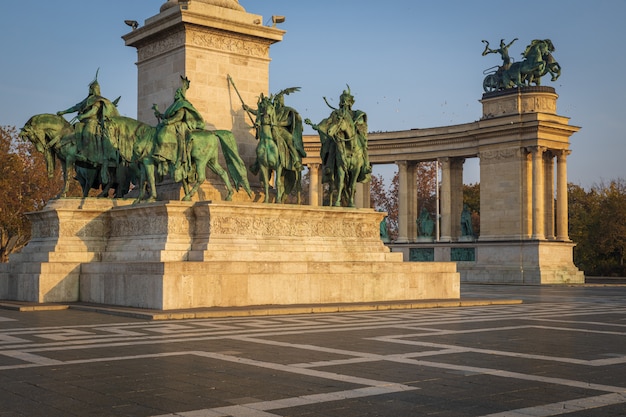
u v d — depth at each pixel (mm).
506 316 31891
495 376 16359
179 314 28484
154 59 41562
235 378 15875
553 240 81875
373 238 40500
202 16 39500
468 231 87812
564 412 12914
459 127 88188
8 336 22844
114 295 32906
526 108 83562
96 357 18641
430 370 17062
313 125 39750
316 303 34250
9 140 88500
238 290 32000
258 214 35875
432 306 35906
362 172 41281
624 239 107625
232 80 40781
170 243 34062
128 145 39344
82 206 37594
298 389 14742
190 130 35781
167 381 15508
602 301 44562
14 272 37125
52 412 12734
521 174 82812
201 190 38656
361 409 13047
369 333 24266
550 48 86438
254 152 41344
